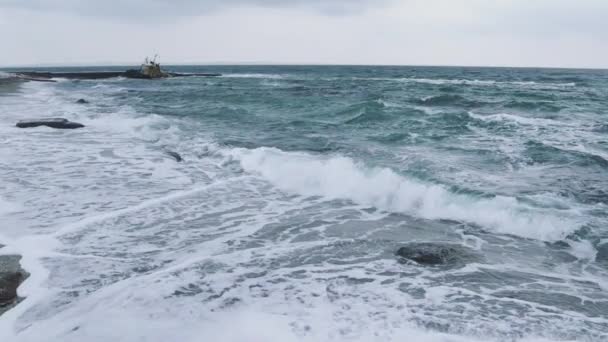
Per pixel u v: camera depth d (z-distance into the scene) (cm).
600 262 638
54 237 688
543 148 1317
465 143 1432
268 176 1090
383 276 582
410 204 870
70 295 513
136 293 518
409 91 3741
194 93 3625
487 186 959
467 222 792
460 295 533
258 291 532
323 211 852
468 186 948
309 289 540
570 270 612
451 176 1028
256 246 679
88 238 689
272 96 3259
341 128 1773
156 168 1158
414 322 468
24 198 879
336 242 699
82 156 1268
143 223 766
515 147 1355
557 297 534
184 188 988
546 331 458
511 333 452
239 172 1141
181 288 535
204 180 1062
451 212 823
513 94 3362
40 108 2450
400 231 752
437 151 1309
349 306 500
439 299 521
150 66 6712
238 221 791
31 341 427
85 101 2836
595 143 1448
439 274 590
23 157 1236
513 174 1066
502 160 1194
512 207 802
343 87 4384
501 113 2253
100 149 1369
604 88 4341
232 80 6294
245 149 1305
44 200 870
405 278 577
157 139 1557
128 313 475
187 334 438
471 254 657
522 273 600
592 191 931
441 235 735
